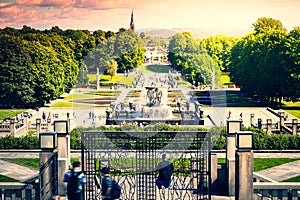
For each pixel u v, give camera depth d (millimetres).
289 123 82312
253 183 31844
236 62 158875
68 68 141250
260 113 108688
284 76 119125
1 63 121188
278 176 49906
